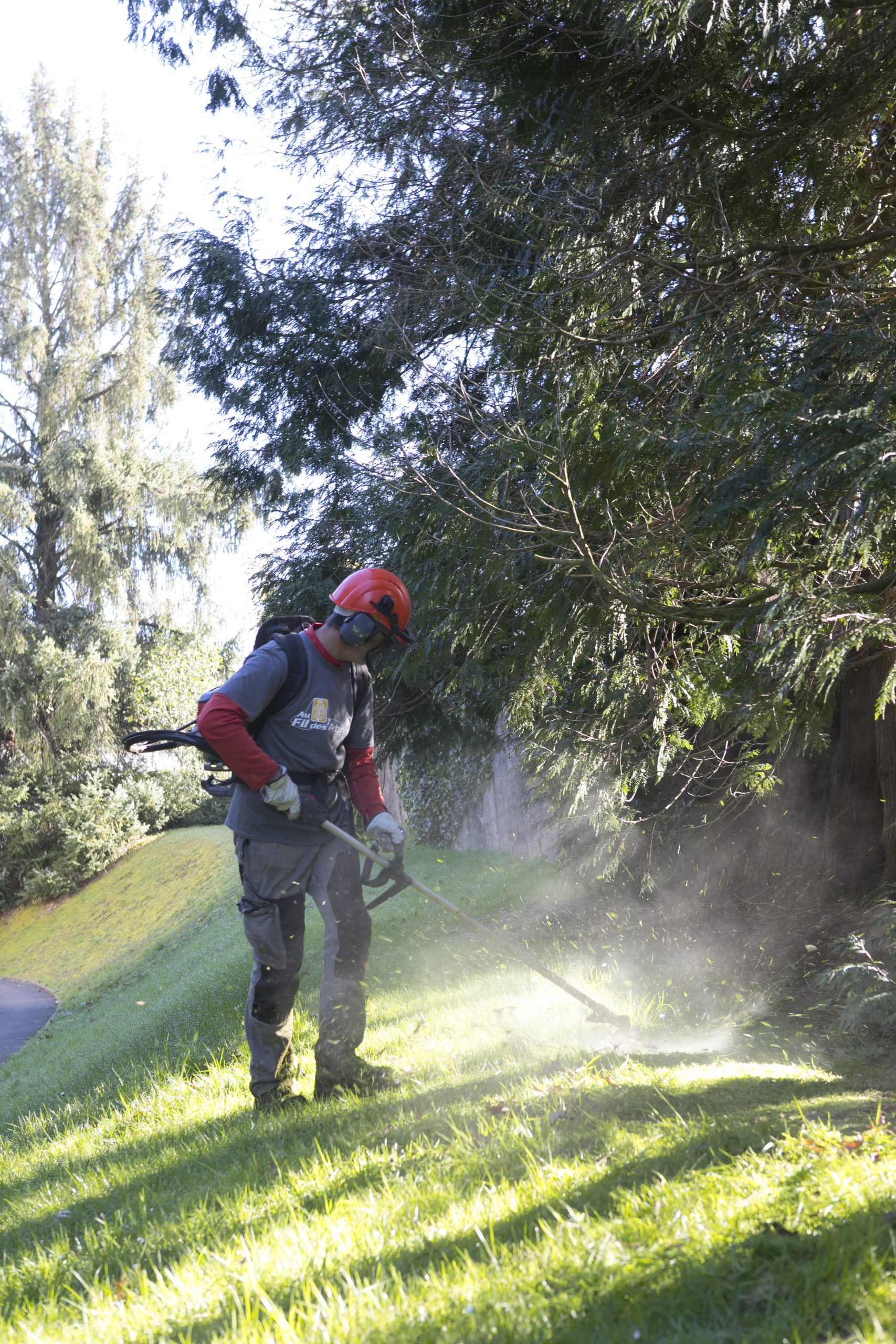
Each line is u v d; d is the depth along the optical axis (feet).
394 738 29.04
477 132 15.21
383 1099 12.24
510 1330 5.66
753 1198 6.97
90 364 88.89
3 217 88.79
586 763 19.56
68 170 89.25
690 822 23.85
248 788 12.92
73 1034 41.75
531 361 14.24
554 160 13.93
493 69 13.97
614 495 13.38
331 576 28.19
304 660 13.29
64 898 89.04
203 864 77.77
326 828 13.03
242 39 25.41
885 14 12.07
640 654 17.30
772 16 11.63
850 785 20.42
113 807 89.61
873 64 12.19
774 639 11.18
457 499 15.24
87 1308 7.23
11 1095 30.19
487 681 20.56
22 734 85.51
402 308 17.24
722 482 11.12
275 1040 13.62
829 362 11.44
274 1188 9.39
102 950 71.00
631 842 23.94
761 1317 5.58
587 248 13.96
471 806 49.19
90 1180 11.84
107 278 90.02
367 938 13.37
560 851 29.81
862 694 19.81
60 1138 16.93
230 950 40.29
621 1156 8.40
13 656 85.87
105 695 85.46
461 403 16.42
